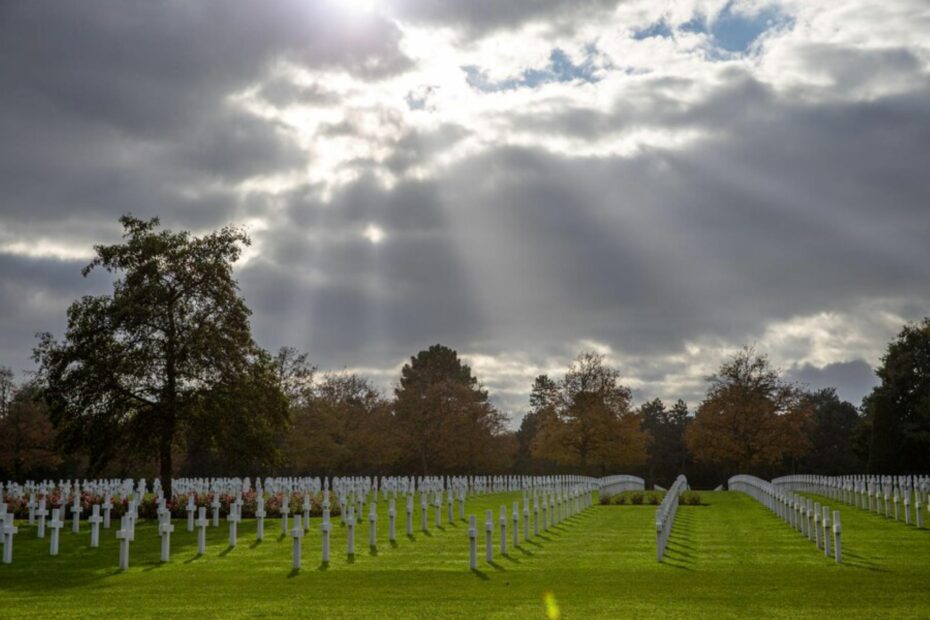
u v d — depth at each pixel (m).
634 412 101.69
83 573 26.33
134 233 55.28
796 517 40.50
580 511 52.72
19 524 44.22
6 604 20.70
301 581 24.50
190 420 52.56
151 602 20.89
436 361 144.88
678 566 27.75
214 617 18.75
